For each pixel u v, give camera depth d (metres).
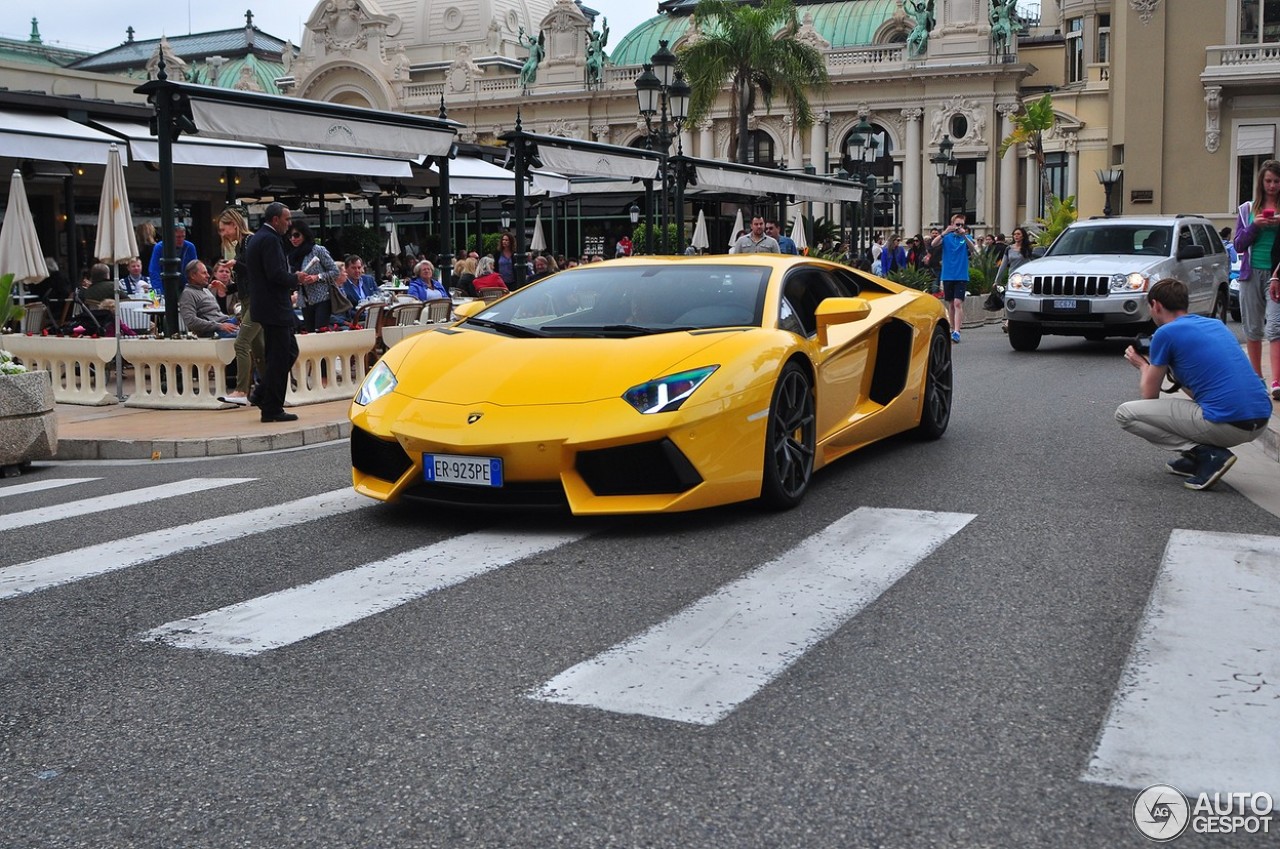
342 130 12.20
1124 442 7.91
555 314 6.27
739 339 5.67
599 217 41.78
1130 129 36.28
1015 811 2.70
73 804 2.82
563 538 5.30
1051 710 3.26
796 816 2.68
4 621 4.29
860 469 7.00
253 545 5.34
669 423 5.17
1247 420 6.14
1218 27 35.28
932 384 7.88
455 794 2.82
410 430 5.43
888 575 4.63
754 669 3.60
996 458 7.34
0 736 3.24
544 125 70.56
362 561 5.00
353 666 3.71
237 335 10.40
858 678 3.52
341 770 2.96
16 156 14.84
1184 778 2.85
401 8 81.94
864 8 66.31
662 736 3.12
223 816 2.74
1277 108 35.09
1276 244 9.09
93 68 85.69
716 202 34.16
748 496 5.53
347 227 27.58
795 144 64.75
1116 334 14.93
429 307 13.48
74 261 20.94
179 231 16.83
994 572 4.67
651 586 4.52
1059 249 15.91
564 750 3.05
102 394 10.91
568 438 5.14
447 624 4.11
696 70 42.25
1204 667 3.57
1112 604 4.23
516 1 83.12
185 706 3.42
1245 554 4.89
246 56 81.56
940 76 60.25
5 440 7.85
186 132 11.01
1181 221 15.78
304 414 9.92
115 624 4.21
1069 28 59.94
